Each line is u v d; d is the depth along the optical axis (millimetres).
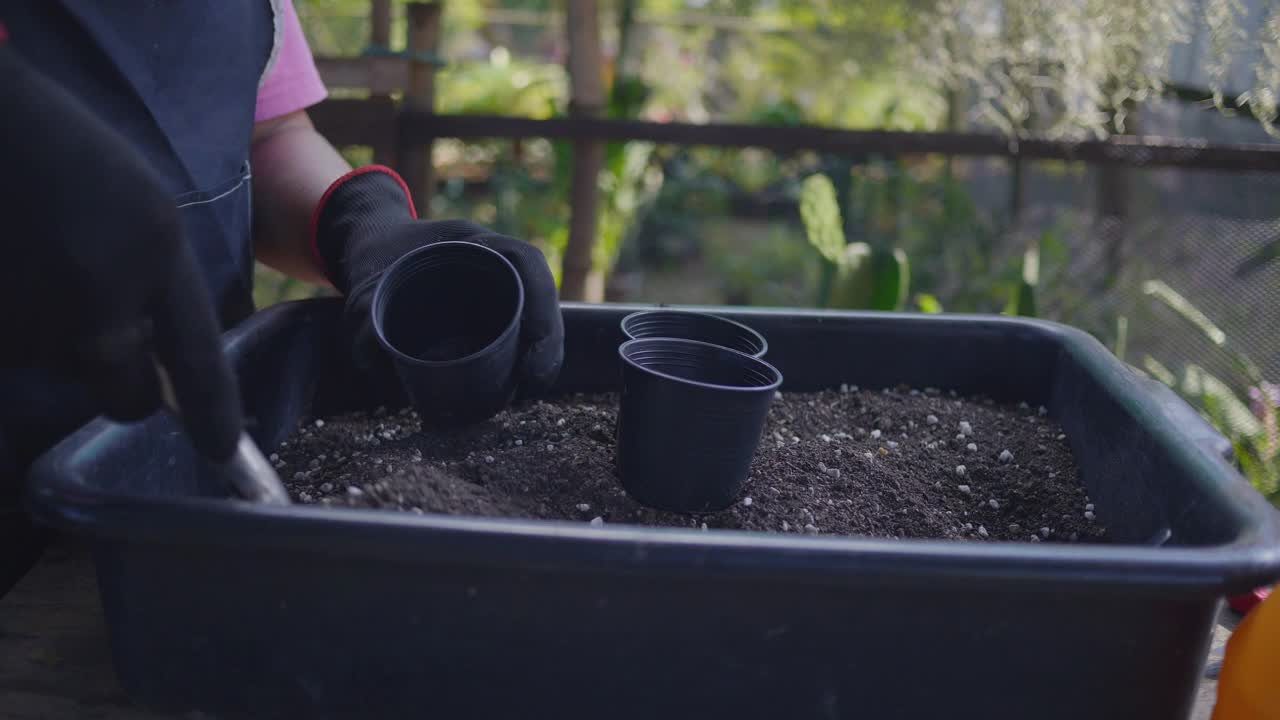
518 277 741
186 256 455
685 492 708
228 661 536
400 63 1737
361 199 926
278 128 1016
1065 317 1852
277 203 974
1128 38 1245
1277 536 498
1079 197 2201
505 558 477
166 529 488
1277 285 1688
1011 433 877
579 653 515
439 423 755
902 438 871
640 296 3230
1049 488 787
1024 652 503
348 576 508
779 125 1793
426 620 514
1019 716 516
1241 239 1725
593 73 1949
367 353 784
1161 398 744
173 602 527
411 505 642
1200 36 1408
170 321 453
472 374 700
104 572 533
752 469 798
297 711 541
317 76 1051
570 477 740
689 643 510
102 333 422
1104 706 512
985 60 1501
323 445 822
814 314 945
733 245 3557
